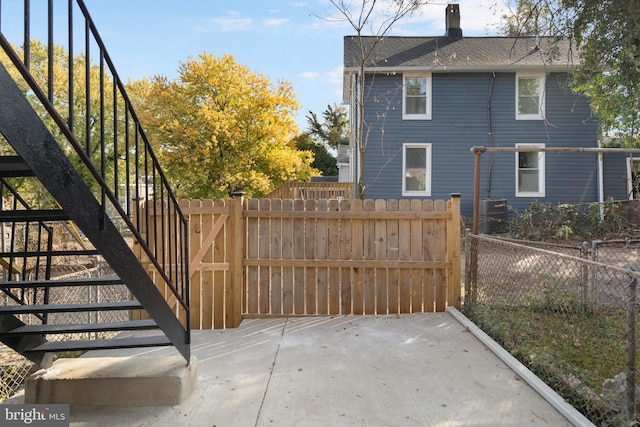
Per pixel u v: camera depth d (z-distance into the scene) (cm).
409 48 1488
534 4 839
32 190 1267
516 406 285
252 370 354
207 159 1661
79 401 297
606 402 272
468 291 521
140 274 261
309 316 518
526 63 1352
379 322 484
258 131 1756
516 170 1402
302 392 311
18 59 167
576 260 322
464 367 352
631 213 1238
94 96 1933
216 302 501
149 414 282
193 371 321
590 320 450
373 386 319
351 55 1434
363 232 523
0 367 404
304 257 521
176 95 1744
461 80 1405
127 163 250
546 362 334
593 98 1081
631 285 257
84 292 636
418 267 521
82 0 207
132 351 416
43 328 291
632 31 806
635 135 1021
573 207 1306
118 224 1291
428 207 523
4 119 170
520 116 1401
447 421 267
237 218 499
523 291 507
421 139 1404
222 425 267
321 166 4094
